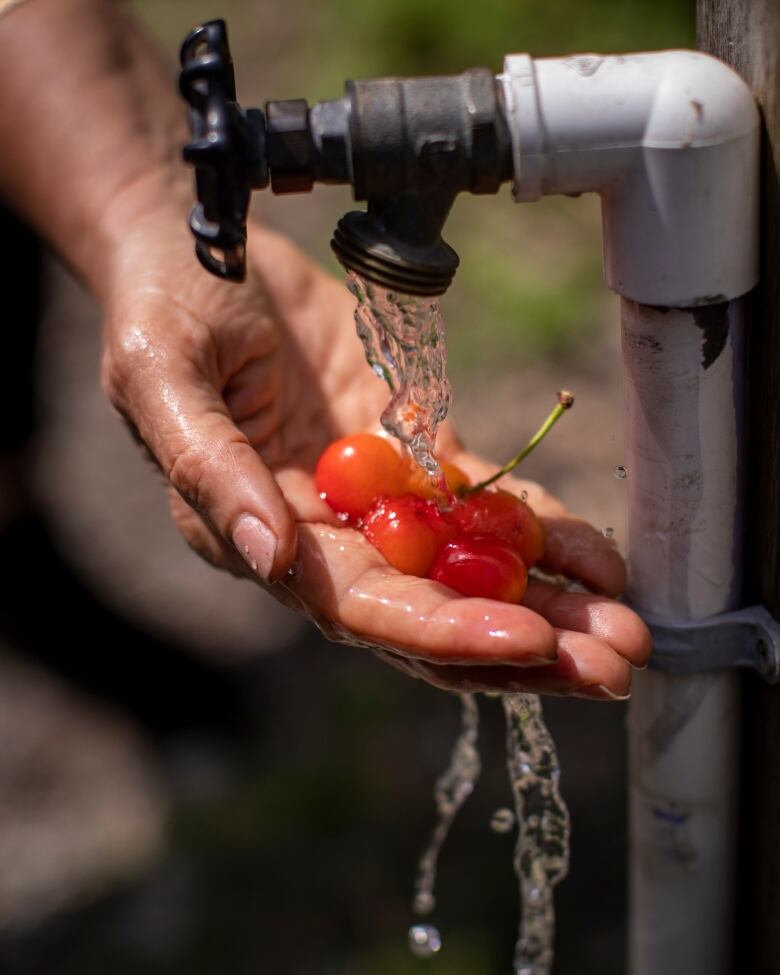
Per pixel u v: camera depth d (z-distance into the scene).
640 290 0.50
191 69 0.48
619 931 0.83
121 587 1.13
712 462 0.52
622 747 0.94
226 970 0.84
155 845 0.95
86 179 0.68
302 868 0.90
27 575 1.00
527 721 0.59
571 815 0.90
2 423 0.94
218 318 0.62
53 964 0.87
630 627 0.52
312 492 0.59
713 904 0.58
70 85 0.69
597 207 1.38
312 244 1.38
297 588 0.54
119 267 0.64
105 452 1.28
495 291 1.30
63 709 1.07
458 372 1.24
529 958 0.63
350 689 1.01
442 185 0.49
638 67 0.48
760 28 0.48
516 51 1.51
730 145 0.48
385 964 0.81
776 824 0.56
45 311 0.96
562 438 1.16
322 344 0.67
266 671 1.05
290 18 1.70
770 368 0.51
